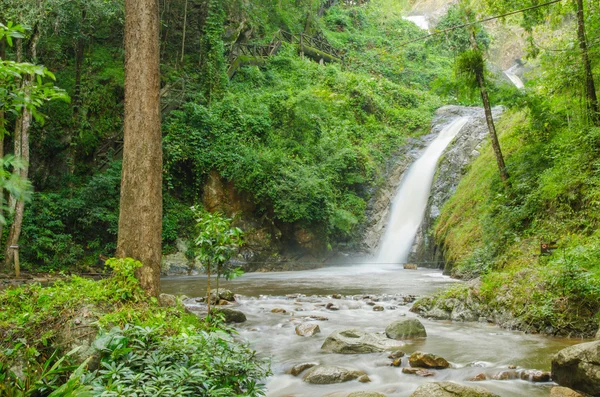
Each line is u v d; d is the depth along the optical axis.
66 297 4.95
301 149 22.81
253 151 20.31
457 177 22.17
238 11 27.42
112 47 22.23
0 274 14.34
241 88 24.75
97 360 4.23
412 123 29.30
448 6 46.84
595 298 7.42
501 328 7.98
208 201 19.59
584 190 11.27
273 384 5.18
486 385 5.01
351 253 22.72
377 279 15.83
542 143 14.22
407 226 23.09
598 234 9.72
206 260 5.92
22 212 15.17
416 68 38.03
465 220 17.39
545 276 8.24
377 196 24.78
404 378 5.27
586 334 7.14
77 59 19.61
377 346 6.45
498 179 15.06
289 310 9.60
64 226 17.05
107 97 20.38
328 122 25.95
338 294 11.94
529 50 15.87
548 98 15.14
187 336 4.37
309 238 20.98
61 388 3.31
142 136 6.03
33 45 15.38
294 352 6.39
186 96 21.28
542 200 12.41
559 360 5.00
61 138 18.98
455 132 27.08
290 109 23.47
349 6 43.00
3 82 3.37
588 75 12.79
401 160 26.69
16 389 3.56
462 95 15.29
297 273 18.53
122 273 5.49
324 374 5.22
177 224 18.92
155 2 6.29
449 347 6.62
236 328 7.85
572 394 4.49
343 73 30.83
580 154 11.90
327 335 7.40
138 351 4.10
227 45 25.73
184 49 24.09
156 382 3.56
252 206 20.27
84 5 18.86
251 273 18.72
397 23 43.09
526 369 5.35
